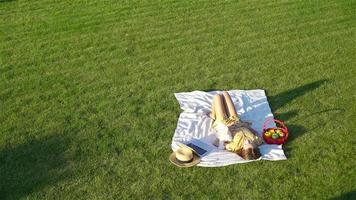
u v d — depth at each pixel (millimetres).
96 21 8977
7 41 8242
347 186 5145
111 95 6742
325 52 7898
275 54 7840
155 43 8188
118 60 7660
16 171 5336
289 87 6953
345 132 5977
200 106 6516
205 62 7605
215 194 5055
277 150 5641
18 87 6926
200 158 5535
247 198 5004
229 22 8953
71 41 8250
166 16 9195
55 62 7594
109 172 5352
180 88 6926
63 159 5527
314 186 5148
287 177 5270
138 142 5816
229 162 5465
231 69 7410
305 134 5949
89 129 6031
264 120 6230
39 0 9891
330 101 6613
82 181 5230
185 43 8188
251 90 6859
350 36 8422
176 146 5727
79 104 6539
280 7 9555
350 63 7566
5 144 5762
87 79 7129
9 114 6320
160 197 5027
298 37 8391
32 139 5848
